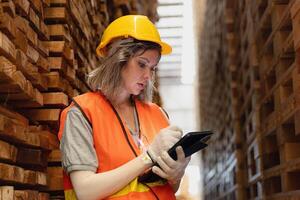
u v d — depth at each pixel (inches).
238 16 215.0
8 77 68.0
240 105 219.6
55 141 97.9
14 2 76.7
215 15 317.7
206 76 455.8
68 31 102.7
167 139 62.4
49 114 92.8
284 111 112.0
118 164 64.0
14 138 73.3
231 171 245.0
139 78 67.0
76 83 111.7
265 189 144.9
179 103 896.9
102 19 152.7
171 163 61.7
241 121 221.9
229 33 232.4
